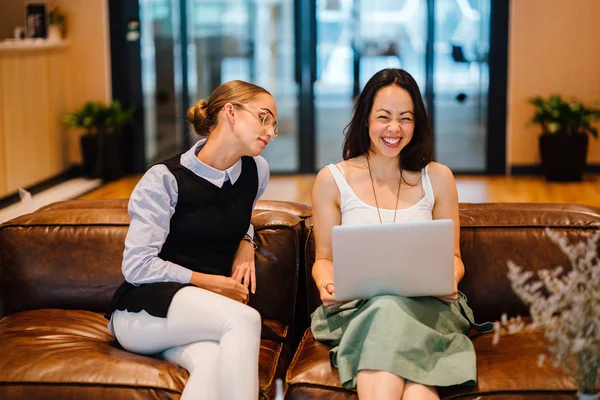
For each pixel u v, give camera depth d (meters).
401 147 2.60
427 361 2.29
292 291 2.82
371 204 2.66
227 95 2.55
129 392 2.26
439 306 2.49
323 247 2.68
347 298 2.40
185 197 2.54
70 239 2.88
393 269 2.35
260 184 2.71
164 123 8.36
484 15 8.00
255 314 2.36
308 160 8.38
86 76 8.16
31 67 7.16
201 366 2.29
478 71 8.09
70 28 8.07
